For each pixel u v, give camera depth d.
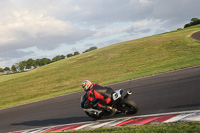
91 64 48.12
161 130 5.13
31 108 16.05
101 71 35.88
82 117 9.60
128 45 63.56
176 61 25.84
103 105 7.82
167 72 17.12
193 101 7.72
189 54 29.78
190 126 5.03
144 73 20.70
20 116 13.78
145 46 52.38
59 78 39.88
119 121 7.36
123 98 7.76
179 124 5.41
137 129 5.57
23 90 36.12
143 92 11.61
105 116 8.88
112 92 7.90
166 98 9.13
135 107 7.48
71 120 9.53
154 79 15.16
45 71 57.91
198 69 14.77
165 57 33.06
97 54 63.22
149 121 6.45
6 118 14.42
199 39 42.16
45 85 35.94
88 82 7.91
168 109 7.49
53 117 11.02
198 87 9.64
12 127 11.04
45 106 15.31
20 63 162.62
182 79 12.54
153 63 30.16
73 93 18.92
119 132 5.72
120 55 49.44
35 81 43.69
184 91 9.58
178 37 53.78
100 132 6.26
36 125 10.21
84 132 6.72
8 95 34.44
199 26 82.50
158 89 11.42
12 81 54.03
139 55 42.75
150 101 9.28
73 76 38.16
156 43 52.66
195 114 6.07
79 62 57.47
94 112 8.30
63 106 13.37
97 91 7.75
